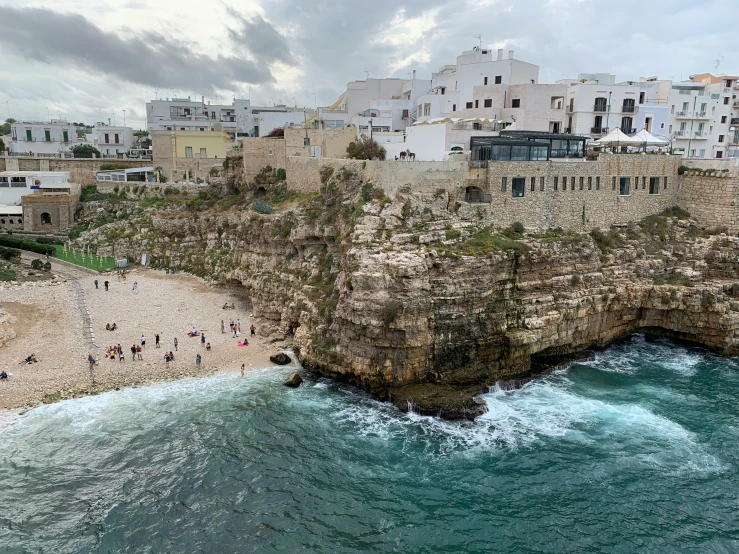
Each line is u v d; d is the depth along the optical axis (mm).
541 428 46375
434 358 51875
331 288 58688
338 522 35969
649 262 64438
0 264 87062
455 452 43094
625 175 69750
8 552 33062
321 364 54594
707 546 33969
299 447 43719
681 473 40750
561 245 60375
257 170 92000
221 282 81562
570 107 89125
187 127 156625
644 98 95125
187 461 41875
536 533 35062
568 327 58219
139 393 51906
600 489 39062
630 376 56219
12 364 55438
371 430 46000
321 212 66562
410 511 36938
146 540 34312
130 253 98000
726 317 59750
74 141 156375
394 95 117875
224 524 35719
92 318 69062
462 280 52094
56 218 108938
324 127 106562
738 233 68562
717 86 102625
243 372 56250
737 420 47844
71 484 39219
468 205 59875
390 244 53312
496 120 81125
